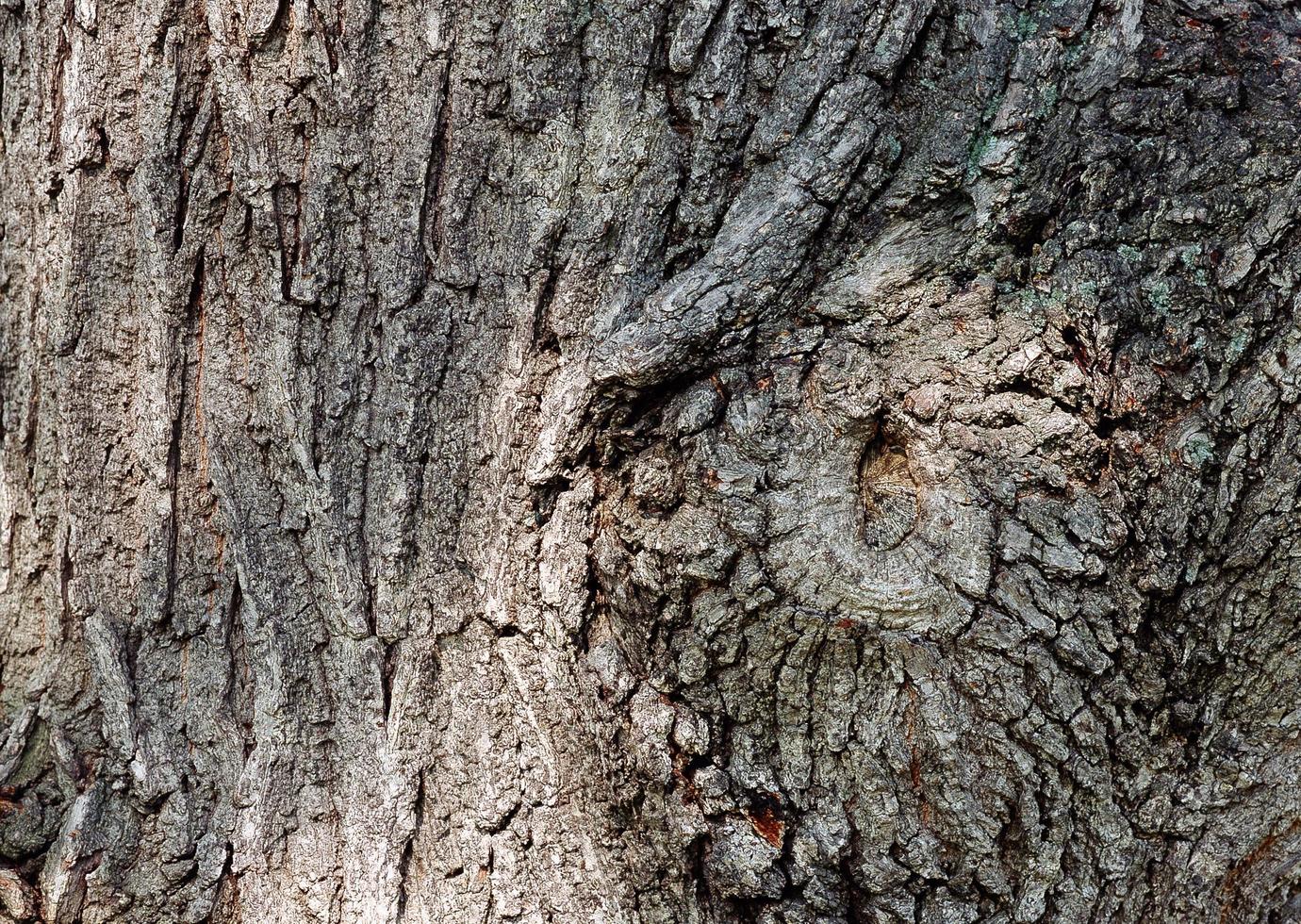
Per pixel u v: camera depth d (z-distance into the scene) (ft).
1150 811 7.80
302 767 8.00
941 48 7.79
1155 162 7.75
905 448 7.79
